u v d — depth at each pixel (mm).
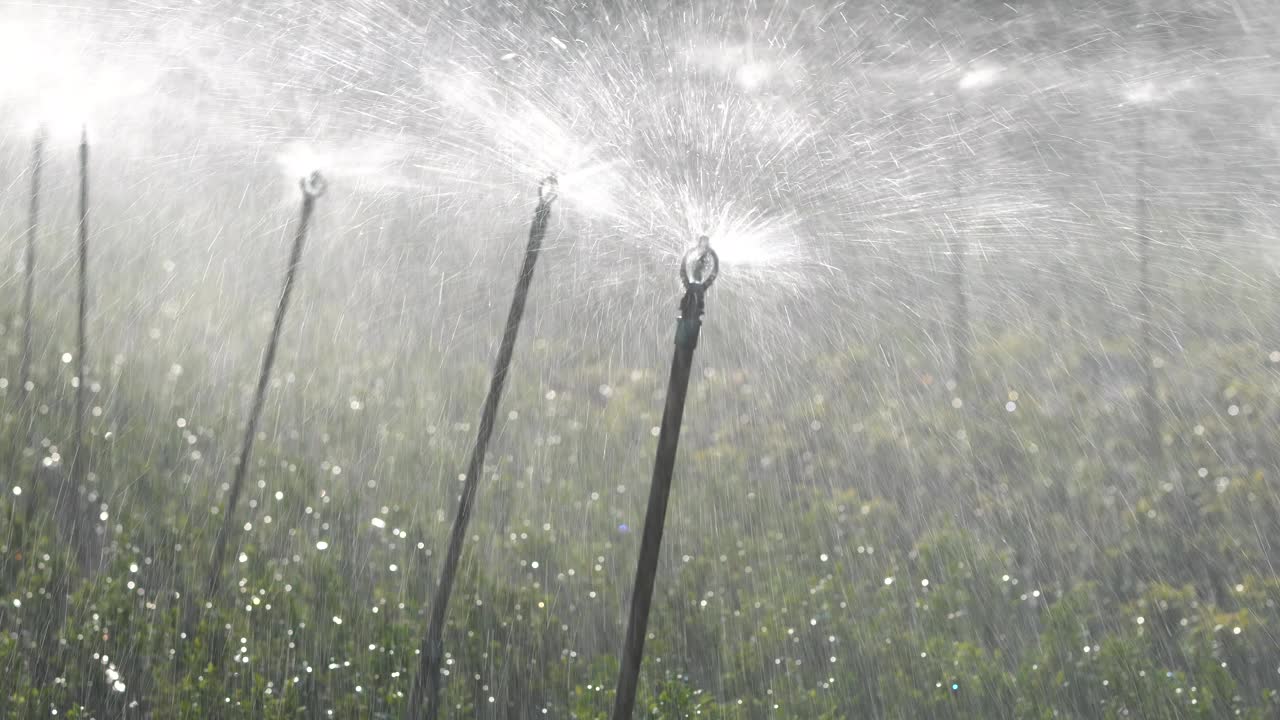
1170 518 6805
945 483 7480
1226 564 6277
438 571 5980
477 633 5406
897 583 5945
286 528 6445
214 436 7801
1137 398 8664
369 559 6105
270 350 6074
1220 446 7820
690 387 9078
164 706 4734
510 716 4883
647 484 7336
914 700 4910
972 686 4949
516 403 8711
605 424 8367
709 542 6500
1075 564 6312
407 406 8547
